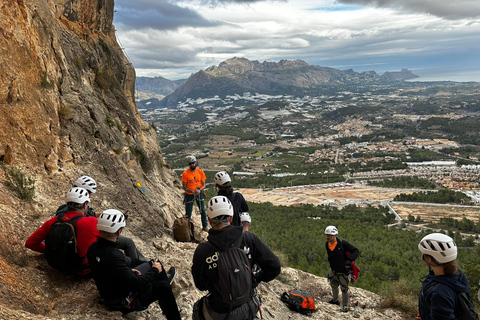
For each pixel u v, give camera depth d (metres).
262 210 88.94
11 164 6.36
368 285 15.60
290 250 33.97
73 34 11.63
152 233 8.17
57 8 11.41
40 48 7.87
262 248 3.33
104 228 3.84
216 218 3.23
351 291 8.93
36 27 7.82
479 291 3.46
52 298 4.28
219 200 3.29
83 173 8.01
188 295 5.66
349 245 7.39
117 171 9.30
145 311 4.77
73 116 8.62
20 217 5.41
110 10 15.37
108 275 3.85
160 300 4.27
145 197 9.66
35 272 4.48
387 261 30.81
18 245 4.84
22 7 7.40
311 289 9.16
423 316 3.31
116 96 13.61
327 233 7.39
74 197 4.58
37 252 5.02
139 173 11.02
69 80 9.47
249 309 3.20
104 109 11.49
